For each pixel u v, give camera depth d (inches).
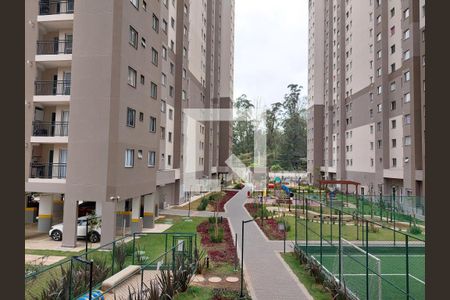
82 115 614.5
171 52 1120.2
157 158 821.2
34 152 706.8
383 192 1333.7
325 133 2111.2
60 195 790.5
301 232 709.3
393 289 384.5
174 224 812.0
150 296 304.3
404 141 1168.2
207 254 515.8
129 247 488.1
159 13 839.1
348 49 1771.7
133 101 677.3
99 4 625.6
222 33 1910.7
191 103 1354.6
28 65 649.0
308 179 2279.8
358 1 1633.9
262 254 533.0
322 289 375.6
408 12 1165.1
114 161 600.4
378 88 1406.3
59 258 500.1
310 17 2377.0
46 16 655.8
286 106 2645.2
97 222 622.8
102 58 617.3
